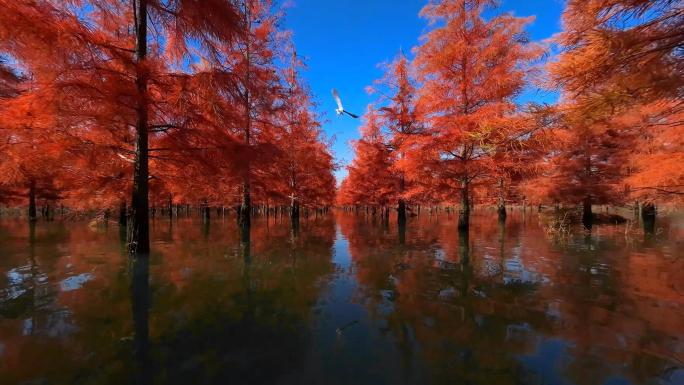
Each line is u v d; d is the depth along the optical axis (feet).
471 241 35.96
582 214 52.26
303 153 55.88
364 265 23.97
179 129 22.59
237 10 21.81
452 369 9.55
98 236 38.40
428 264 24.04
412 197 54.13
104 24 23.76
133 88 18.48
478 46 34.58
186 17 20.81
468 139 31.81
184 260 25.35
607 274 20.24
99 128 22.59
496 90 33.76
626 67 9.07
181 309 14.57
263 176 47.42
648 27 8.51
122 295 16.42
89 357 10.11
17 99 17.49
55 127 19.69
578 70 9.55
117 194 32.94
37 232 42.37
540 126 11.49
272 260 25.77
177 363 9.85
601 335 11.55
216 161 24.64
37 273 20.48
